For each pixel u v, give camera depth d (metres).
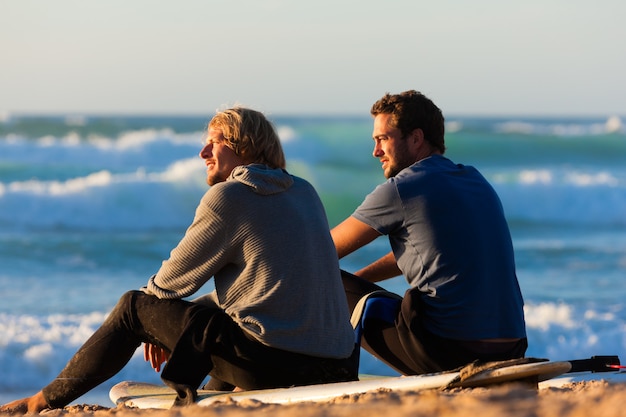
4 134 75.31
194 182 47.47
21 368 19.34
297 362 7.72
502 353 8.29
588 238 44.00
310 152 62.78
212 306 8.23
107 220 45.56
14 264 33.19
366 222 8.55
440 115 8.90
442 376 7.66
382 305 8.71
